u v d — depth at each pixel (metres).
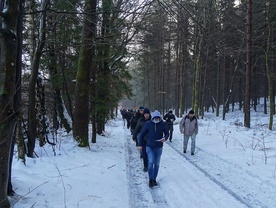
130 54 14.23
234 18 16.47
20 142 7.48
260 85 41.78
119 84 15.67
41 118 10.72
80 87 10.98
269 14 18.86
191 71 36.47
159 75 42.09
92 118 13.53
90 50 10.93
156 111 7.81
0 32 3.89
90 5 6.77
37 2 8.91
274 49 22.66
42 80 10.77
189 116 12.05
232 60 31.53
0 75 3.97
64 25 10.62
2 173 4.14
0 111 3.97
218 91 33.53
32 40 10.43
